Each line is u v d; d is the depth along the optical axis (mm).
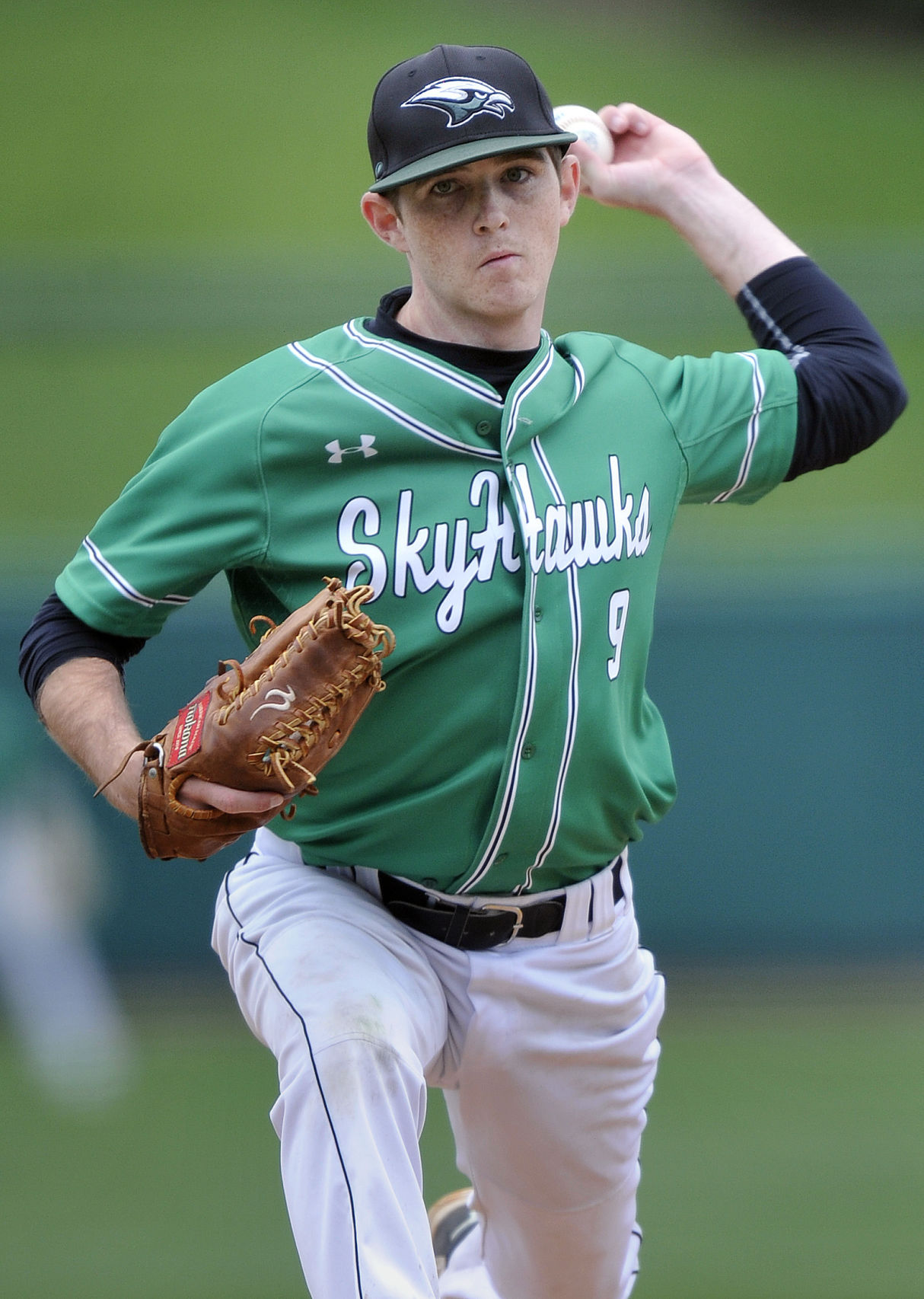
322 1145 8844
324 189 74188
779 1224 17938
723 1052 23531
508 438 9477
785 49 97188
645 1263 16969
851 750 26984
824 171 78312
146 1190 19188
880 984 26062
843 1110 21328
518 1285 11445
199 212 72000
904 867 27125
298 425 9359
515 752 9547
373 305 57594
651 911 27141
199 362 57625
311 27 96188
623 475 9977
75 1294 16359
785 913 27109
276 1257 17219
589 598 9719
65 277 58844
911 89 89312
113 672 9750
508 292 9391
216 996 26156
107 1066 23609
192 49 90688
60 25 93375
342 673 8695
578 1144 10711
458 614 9453
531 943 10305
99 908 26531
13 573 26828
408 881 10016
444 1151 20250
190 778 8844
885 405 11078
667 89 89875
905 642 26953
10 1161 20250
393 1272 8500
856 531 40750
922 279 54000
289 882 10109
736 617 26875
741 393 10531
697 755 26984
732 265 11719
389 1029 9117
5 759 25375
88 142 79125
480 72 9391
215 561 9523
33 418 55344
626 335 52281
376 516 9461
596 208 68938
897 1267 16688
